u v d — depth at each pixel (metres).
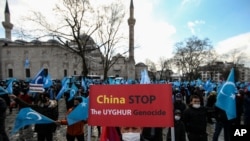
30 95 10.43
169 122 2.72
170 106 2.73
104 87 2.87
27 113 5.46
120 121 2.80
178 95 6.59
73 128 5.84
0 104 5.58
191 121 5.26
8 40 69.69
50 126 5.86
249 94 7.95
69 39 28.08
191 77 62.88
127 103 2.80
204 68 68.62
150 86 2.79
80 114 5.67
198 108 5.33
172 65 77.31
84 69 28.78
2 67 67.69
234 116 5.71
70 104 9.88
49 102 6.02
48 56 63.69
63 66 64.81
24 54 65.94
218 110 6.72
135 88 2.80
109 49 33.50
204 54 62.69
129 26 53.66
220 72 67.12
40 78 8.08
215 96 9.52
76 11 27.70
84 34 28.95
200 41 62.47
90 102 2.88
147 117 2.76
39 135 5.87
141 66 97.62
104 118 2.83
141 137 3.25
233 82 5.78
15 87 18.34
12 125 11.43
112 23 32.88
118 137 3.12
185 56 63.50
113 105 2.83
